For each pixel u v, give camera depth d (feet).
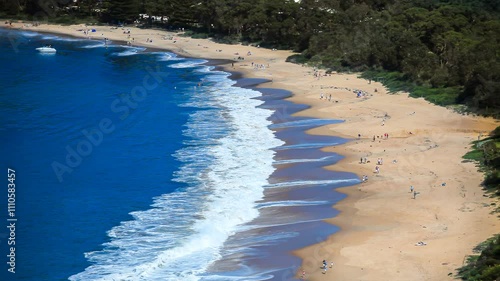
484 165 368.89
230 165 382.83
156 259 269.23
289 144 423.23
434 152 400.06
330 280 248.93
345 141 428.56
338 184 351.46
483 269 236.84
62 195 334.65
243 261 268.00
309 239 285.64
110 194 337.11
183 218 309.01
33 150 403.95
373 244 277.64
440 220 298.76
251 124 472.03
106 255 272.92
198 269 262.06
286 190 343.87
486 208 308.40
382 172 368.27
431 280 242.17
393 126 457.27
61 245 281.13
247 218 310.04
